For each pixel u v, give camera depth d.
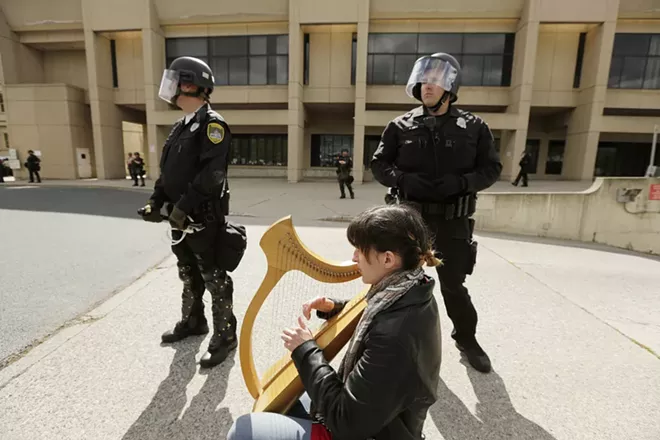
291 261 1.39
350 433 0.95
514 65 17.80
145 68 17.88
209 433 1.79
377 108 19.84
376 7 17.41
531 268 4.61
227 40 18.89
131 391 2.09
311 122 21.97
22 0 18.50
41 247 5.20
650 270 4.65
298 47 17.16
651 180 6.87
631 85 18.05
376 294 1.04
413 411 1.02
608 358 2.51
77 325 2.85
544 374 2.33
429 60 2.13
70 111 18.92
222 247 2.33
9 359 2.36
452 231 2.24
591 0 16.22
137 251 5.04
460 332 2.44
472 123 2.23
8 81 19.08
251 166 22.69
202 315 2.74
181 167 2.23
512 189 13.98
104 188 14.93
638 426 1.89
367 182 19.38
